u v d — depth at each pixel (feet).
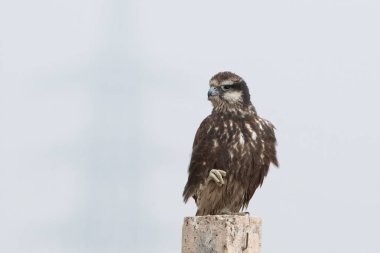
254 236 30.58
